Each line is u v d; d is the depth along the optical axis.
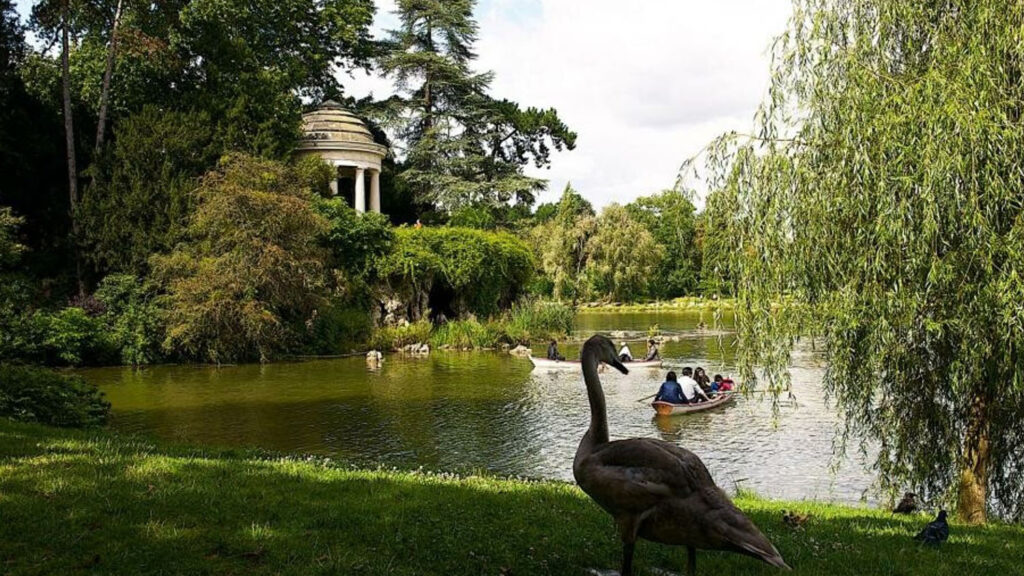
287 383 30.00
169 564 6.11
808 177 11.90
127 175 37.28
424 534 7.25
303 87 60.12
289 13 53.44
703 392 25.69
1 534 6.50
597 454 6.02
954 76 11.02
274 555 6.42
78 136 40.72
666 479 5.52
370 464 13.38
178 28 43.59
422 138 63.41
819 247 11.73
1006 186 10.38
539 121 66.69
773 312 12.52
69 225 38.81
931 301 11.02
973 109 10.47
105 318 34.84
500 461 17.88
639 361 35.34
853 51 11.92
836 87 12.05
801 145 12.41
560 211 82.94
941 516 8.37
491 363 37.59
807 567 6.91
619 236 73.25
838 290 11.68
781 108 12.73
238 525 7.13
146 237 36.56
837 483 16.41
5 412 14.17
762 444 20.00
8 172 37.50
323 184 48.75
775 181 12.32
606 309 80.69
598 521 8.27
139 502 7.60
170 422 21.73
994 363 10.97
